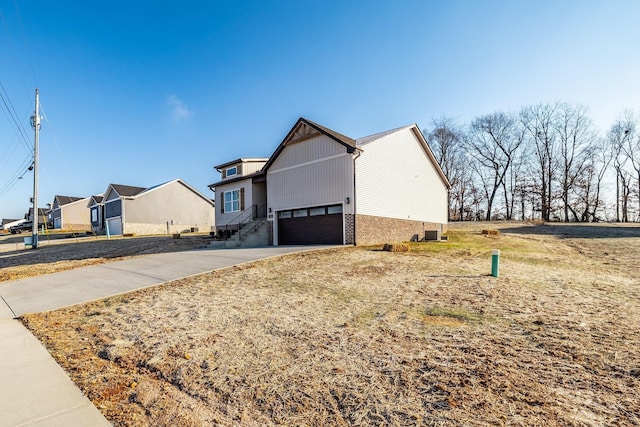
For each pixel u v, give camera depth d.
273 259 11.04
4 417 2.64
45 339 4.68
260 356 3.84
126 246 18.23
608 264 10.80
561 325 4.69
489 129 42.88
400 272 8.70
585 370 3.35
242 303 6.16
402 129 19.47
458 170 45.22
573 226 26.11
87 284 8.48
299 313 5.47
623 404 2.73
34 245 20.64
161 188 34.56
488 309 5.49
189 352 4.02
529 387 3.02
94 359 3.93
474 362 3.56
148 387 3.19
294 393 3.00
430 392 2.96
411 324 4.83
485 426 2.45
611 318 4.99
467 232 24.02
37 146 21.02
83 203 45.50
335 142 15.76
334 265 9.77
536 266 9.93
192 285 7.82
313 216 16.83
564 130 38.97
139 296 7.06
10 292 8.05
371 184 16.25
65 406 2.84
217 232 23.23
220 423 2.57
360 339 4.29
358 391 3.01
